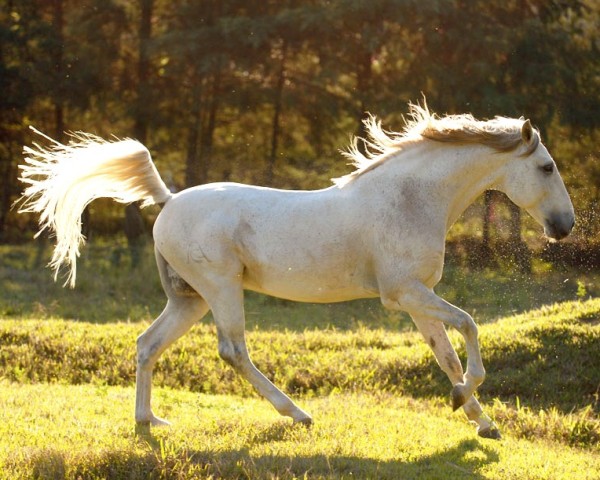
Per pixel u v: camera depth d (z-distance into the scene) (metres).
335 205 8.58
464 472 7.60
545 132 26.89
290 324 18.86
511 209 25.02
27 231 30.45
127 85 29.06
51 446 7.73
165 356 13.02
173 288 9.12
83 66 27.88
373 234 8.41
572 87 27.11
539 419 10.18
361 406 10.59
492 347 12.77
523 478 7.51
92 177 9.01
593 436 9.78
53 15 29.02
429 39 25.47
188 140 29.30
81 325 15.05
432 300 8.27
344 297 8.76
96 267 23.53
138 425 8.98
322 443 8.20
